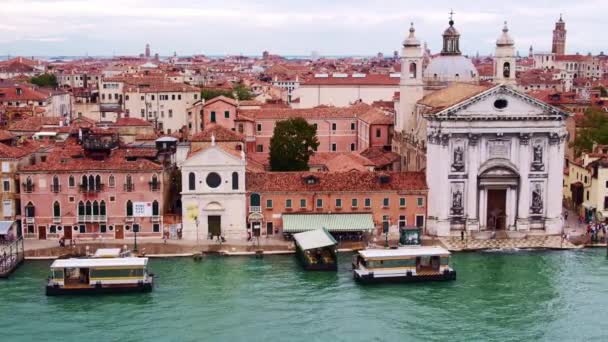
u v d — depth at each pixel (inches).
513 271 3833.7
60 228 4269.2
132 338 2989.7
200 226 4303.6
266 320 3171.8
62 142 5137.8
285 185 4377.5
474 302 3398.1
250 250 4101.9
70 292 3474.4
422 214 4471.0
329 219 4320.9
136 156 4475.9
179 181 4709.6
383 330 3075.8
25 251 4037.9
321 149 6205.7
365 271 3656.5
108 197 4259.4
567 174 5265.8
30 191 4227.4
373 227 4301.2
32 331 3051.2
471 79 5743.1
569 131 6279.5
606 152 5216.5
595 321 3179.1
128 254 3858.3
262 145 6107.3
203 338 2992.1
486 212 4512.8
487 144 4429.1
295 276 3735.2
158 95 7815.0
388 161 5457.7
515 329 3093.0
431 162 4436.5
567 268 3880.4
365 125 5930.1
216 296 3452.3
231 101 6151.6
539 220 4527.6
